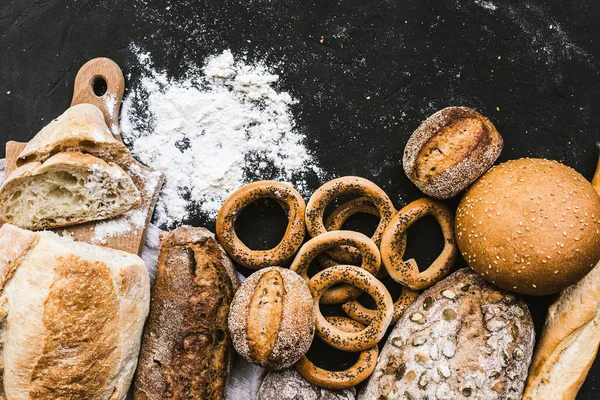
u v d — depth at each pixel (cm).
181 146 72
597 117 72
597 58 72
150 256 71
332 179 71
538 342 70
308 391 68
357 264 72
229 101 71
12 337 63
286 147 72
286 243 70
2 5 73
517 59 72
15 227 65
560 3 72
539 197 65
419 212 69
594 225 65
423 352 67
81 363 63
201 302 66
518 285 66
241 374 70
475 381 65
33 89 72
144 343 68
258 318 65
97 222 69
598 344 67
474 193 67
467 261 68
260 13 72
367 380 70
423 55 72
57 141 66
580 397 71
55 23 72
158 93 72
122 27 72
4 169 71
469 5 72
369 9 72
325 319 70
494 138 67
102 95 71
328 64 72
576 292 68
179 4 72
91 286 63
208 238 68
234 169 71
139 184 70
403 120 72
